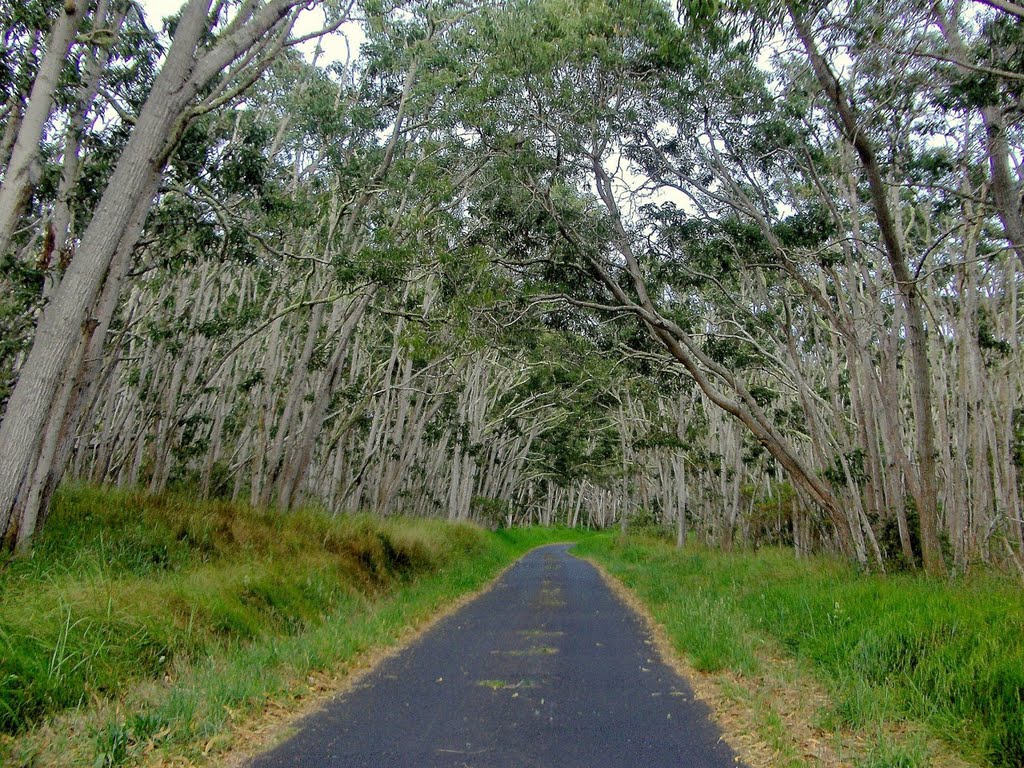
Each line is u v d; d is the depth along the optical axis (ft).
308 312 71.56
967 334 51.88
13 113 38.58
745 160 51.83
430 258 50.72
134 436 63.98
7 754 16.81
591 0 46.91
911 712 20.66
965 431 51.49
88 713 19.79
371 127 58.70
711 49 44.29
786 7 32.63
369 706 23.32
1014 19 34.37
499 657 31.55
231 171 42.55
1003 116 36.42
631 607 50.37
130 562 33.01
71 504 37.17
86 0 31.07
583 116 49.78
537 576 79.77
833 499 51.11
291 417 57.57
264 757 18.35
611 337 65.31
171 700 20.75
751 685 25.30
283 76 60.64
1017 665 20.36
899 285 40.81
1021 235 33.65
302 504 65.36
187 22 31.30
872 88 38.96
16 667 19.85
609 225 53.16
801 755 18.03
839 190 54.34
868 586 36.96
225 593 32.04
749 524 101.14
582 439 153.17
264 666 26.12
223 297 76.89
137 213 34.42
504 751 18.78
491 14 49.37
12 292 37.91
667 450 104.22
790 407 84.17
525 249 56.34
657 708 23.06
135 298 60.03
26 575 26.86
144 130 30.14
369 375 80.94
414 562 63.26
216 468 69.67
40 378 28.02
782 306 67.62
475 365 106.42
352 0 39.45
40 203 44.32
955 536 48.75
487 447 136.36
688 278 59.26
